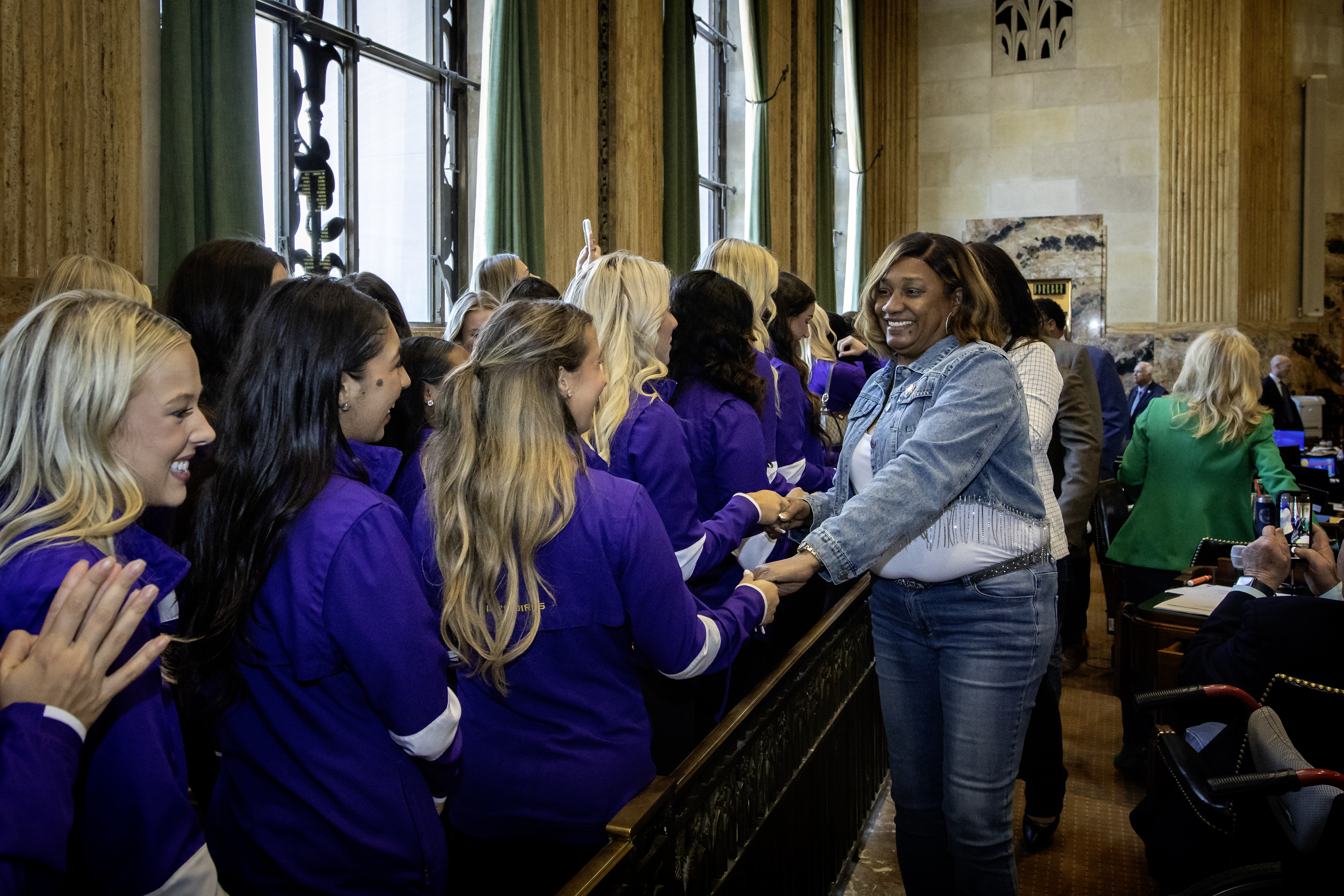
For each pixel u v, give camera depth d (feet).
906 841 7.55
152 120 12.46
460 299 10.42
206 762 6.33
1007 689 6.76
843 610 9.35
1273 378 34.19
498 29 19.25
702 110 34.04
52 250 10.77
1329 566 8.71
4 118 10.29
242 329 6.16
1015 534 6.74
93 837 3.51
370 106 18.71
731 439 7.50
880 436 7.09
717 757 6.12
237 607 4.27
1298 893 5.78
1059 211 43.91
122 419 3.72
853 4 43.06
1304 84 43.19
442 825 5.09
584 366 5.23
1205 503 13.11
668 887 5.39
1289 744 6.28
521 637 4.95
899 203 46.03
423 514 5.35
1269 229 42.68
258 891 4.52
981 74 44.96
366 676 4.29
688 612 5.28
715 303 7.69
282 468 4.33
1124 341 43.14
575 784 5.07
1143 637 10.93
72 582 3.33
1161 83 42.19
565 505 4.91
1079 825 11.12
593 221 23.24
